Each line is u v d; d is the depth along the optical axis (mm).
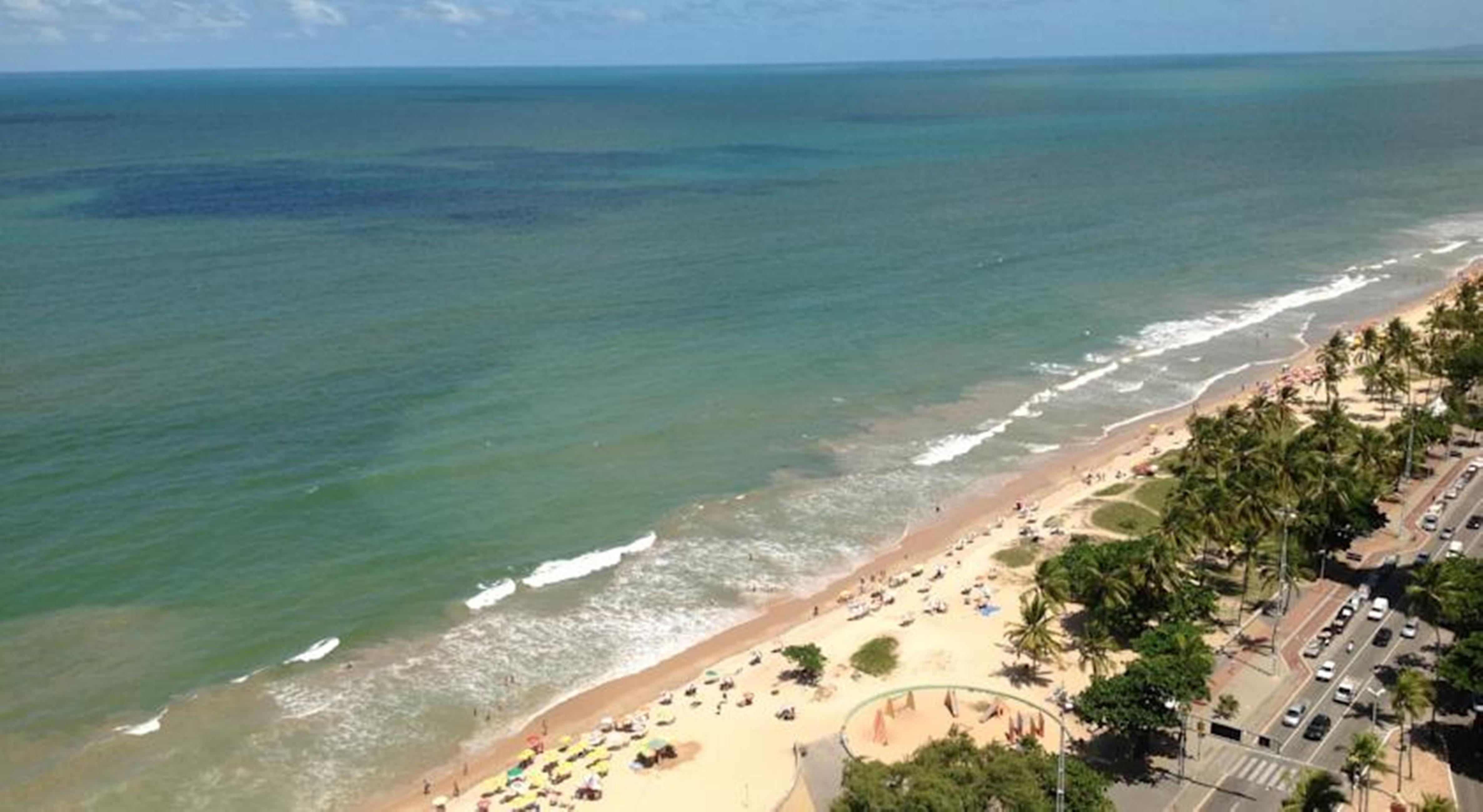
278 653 88062
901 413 137375
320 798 74438
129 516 104562
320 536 103750
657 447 125250
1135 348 162500
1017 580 100188
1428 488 115938
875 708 81062
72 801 72750
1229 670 84438
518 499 112500
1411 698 71812
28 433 119062
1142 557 88750
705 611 96688
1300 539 95438
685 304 176125
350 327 159000
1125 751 76062
